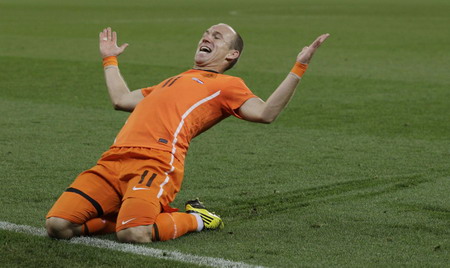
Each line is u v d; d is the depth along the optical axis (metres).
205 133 28.23
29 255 14.26
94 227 15.44
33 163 23.03
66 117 31.27
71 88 39.50
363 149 25.83
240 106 16.39
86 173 15.63
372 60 53.41
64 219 15.00
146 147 15.60
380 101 36.25
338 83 41.97
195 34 75.19
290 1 163.75
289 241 15.56
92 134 27.83
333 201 19.03
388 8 135.25
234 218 17.45
